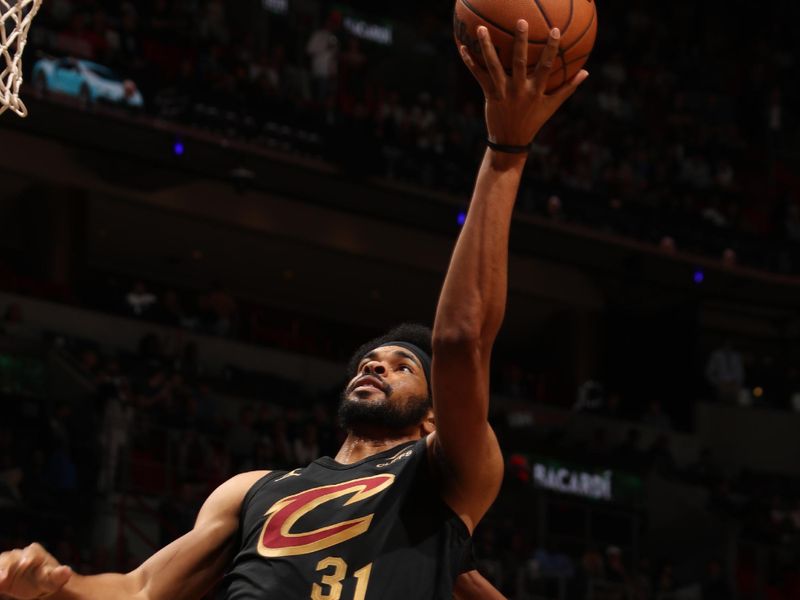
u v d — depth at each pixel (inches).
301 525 142.3
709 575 863.1
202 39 983.6
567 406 1113.4
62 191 937.5
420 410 155.0
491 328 142.3
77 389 769.6
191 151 890.1
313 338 1135.0
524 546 816.9
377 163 960.3
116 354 855.1
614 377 1152.2
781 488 1060.5
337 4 1137.4
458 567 141.6
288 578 137.9
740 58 1315.2
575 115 1153.4
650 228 1072.2
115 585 148.8
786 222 1186.6
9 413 750.5
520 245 1034.7
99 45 879.7
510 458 905.5
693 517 950.4
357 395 155.0
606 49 1252.5
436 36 1187.3
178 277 1098.7
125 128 864.3
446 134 1051.9
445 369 140.3
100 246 1034.1
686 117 1222.3
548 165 1074.7
